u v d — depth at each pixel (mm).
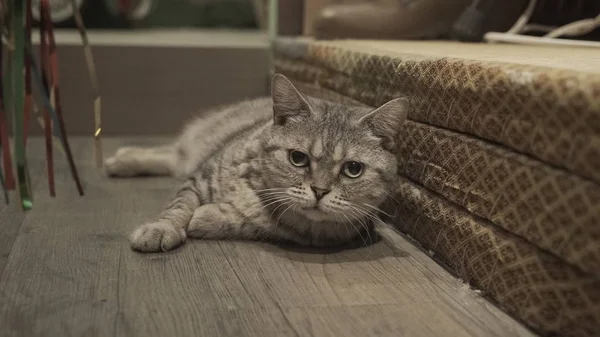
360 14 964
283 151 659
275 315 551
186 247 674
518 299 549
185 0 1543
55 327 522
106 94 1119
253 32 1503
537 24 993
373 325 542
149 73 1128
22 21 661
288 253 674
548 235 516
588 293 496
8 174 700
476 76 587
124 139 1118
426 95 665
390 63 727
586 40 902
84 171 913
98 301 560
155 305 558
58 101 733
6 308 544
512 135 549
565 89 496
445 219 642
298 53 994
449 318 556
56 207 765
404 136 709
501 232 569
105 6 1345
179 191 751
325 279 617
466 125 607
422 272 638
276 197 669
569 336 512
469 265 606
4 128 684
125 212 760
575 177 496
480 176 587
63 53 1082
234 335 521
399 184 724
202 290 585
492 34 925
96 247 661
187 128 954
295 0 1116
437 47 832
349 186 652
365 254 678
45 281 589
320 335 526
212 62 1148
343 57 836
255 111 882
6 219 719
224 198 703
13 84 688
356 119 667
